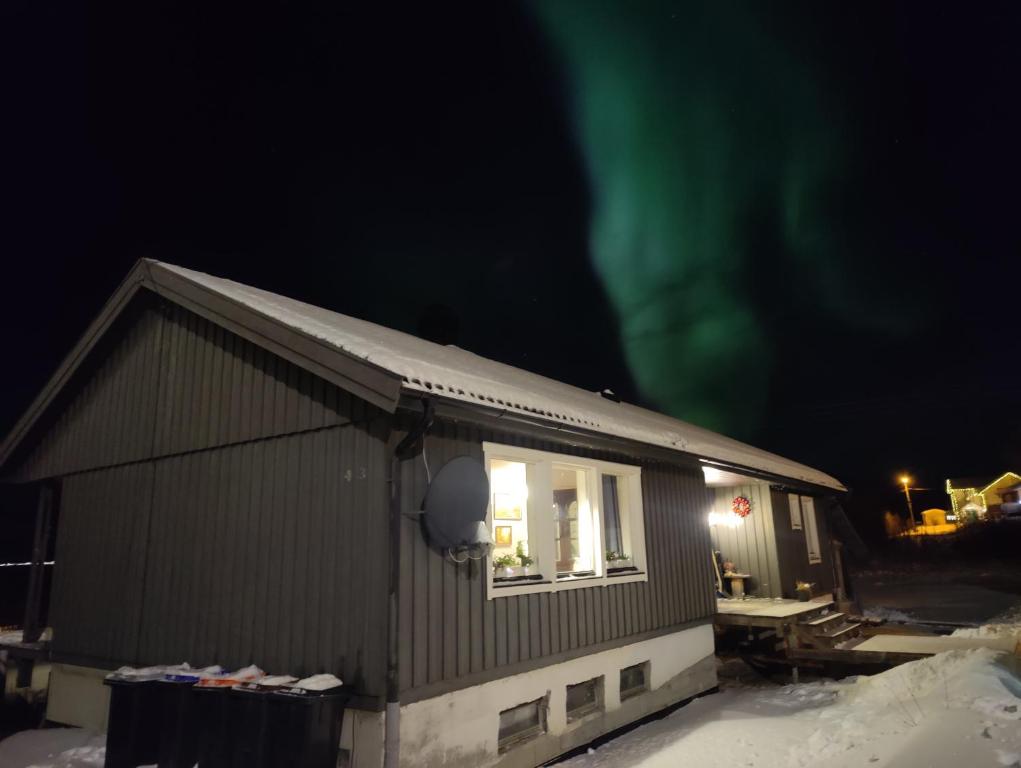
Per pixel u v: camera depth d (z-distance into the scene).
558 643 6.73
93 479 7.91
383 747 4.86
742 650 10.30
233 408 6.48
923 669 7.29
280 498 5.91
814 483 13.73
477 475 5.70
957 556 34.34
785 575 12.34
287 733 4.76
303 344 5.50
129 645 6.89
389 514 5.16
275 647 5.62
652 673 8.20
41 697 8.25
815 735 6.09
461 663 5.57
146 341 7.64
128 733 5.44
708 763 5.92
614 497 8.50
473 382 5.89
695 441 10.55
